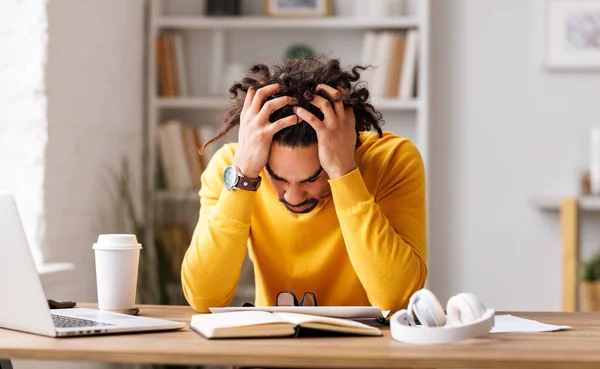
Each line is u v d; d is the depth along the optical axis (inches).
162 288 130.3
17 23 108.7
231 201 63.5
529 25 145.9
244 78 65.1
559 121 145.5
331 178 60.4
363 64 141.9
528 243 145.9
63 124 112.7
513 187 146.3
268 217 68.1
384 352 44.5
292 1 144.7
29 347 45.5
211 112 151.4
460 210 146.8
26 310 49.9
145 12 146.8
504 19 146.3
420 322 54.1
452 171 146.9
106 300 60.7
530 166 145.9
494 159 146.5
